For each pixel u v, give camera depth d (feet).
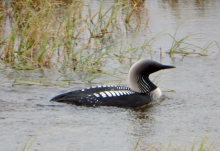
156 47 56.08
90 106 34.81
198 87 41.16
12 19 63.87
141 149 27.73
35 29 51.44
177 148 27.91
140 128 31.27
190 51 54.60
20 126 30.83
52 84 41.45
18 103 35.50
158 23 66.59
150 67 37.17
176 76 44.86
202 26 64.85
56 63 48.75
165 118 33.42
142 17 70.13
